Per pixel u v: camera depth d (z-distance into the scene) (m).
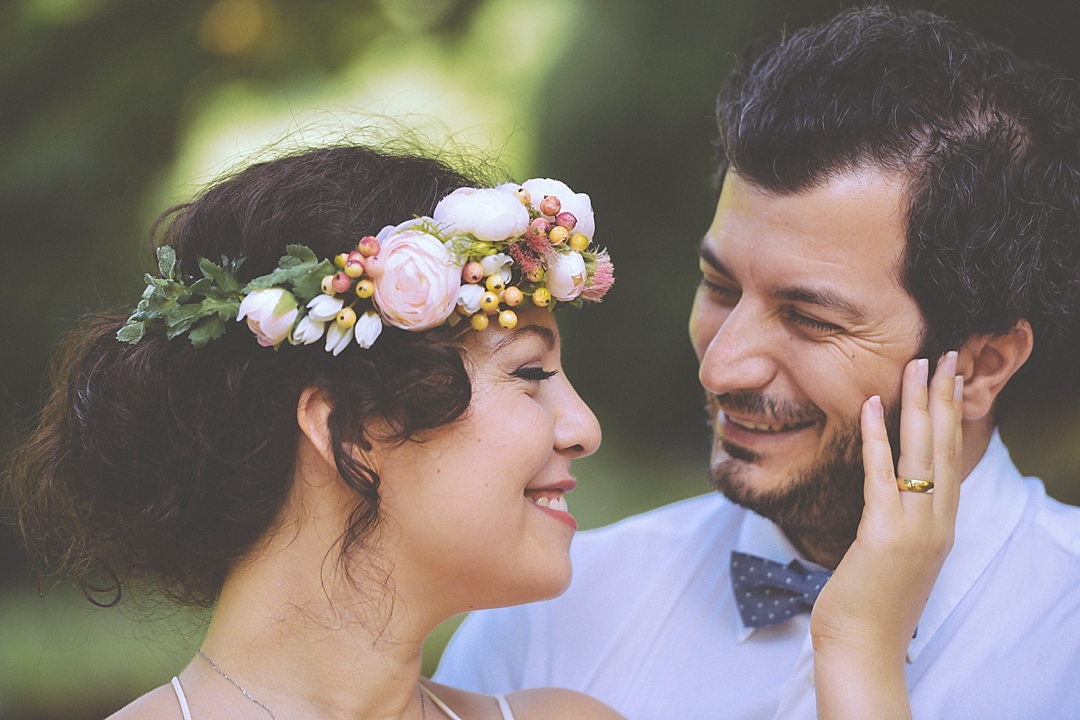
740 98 1.90
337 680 1.46
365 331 1.35
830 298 1.69
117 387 1.47
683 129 6.11
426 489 1.42
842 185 1.67
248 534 1.46
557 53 6.31
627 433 6.86
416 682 1.52
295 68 6.62
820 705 1.62
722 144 2.05
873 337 1.71
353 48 6.75
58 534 1.59
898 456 1.80
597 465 6.57
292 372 1.42
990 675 1.82
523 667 2.23
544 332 1.50
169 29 6.69
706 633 2.09
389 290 1.34
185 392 1.44
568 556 1.54
